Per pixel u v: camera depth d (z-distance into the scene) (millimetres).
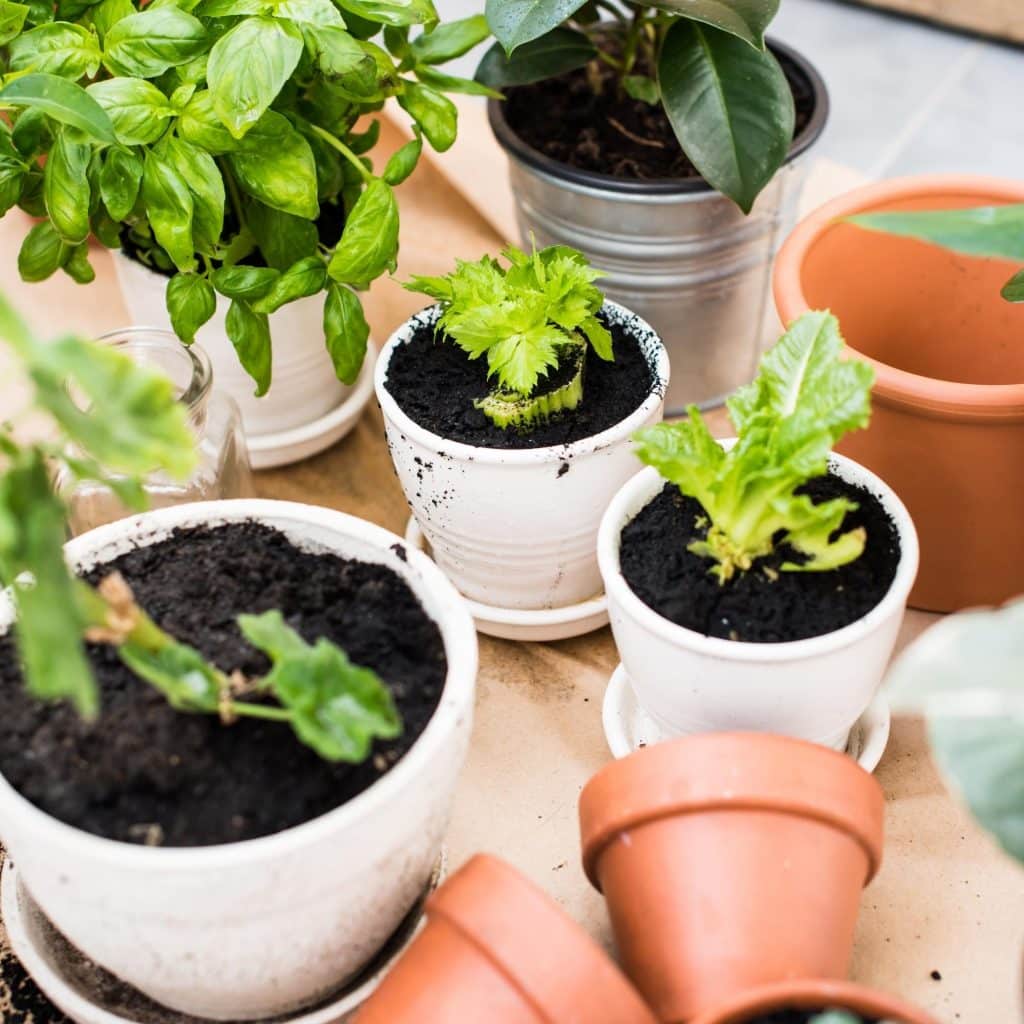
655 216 1021
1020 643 506
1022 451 851
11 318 457
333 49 855
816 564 744
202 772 627
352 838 602
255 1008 717
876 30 1990
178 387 952
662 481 829
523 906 605
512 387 872
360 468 1173
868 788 691
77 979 748
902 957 782
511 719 949
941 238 608
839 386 716
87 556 747
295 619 711
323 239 1079
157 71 858
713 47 964
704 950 660
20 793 626
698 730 783
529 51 1098
